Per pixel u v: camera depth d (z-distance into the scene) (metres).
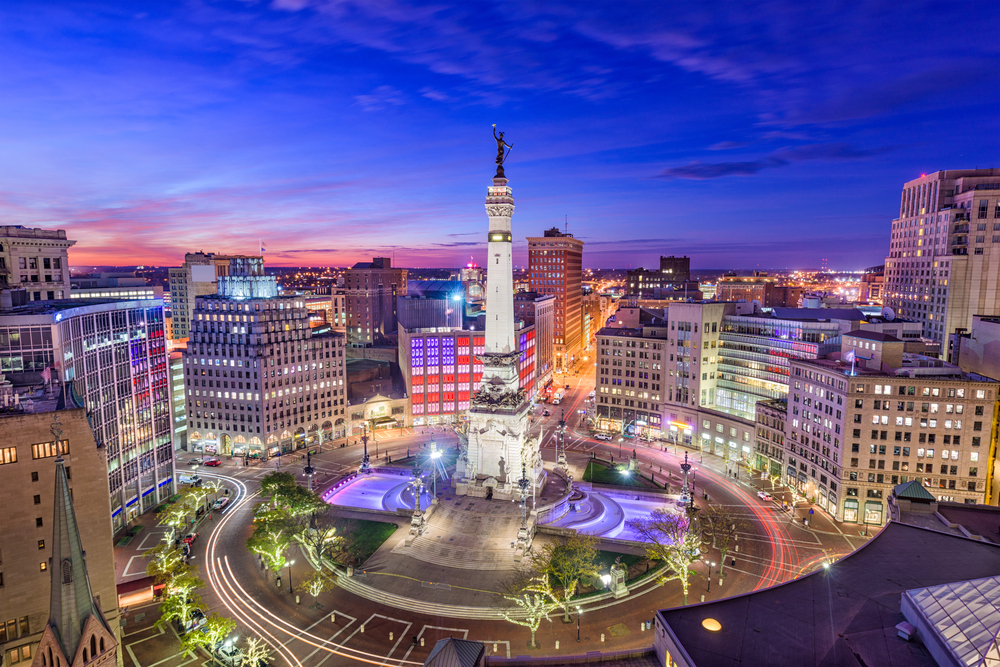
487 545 95.56
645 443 161.62
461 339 181.62
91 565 66.19
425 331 182.25
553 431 174.25
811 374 118.50
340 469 139.25
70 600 50.81
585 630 73.25
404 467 137.62
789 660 45.44
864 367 114.31
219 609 78.62
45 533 63.22
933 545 64.81
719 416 148.88
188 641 63.66
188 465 141.88
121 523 102.56
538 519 105.69
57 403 67.06
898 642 47.03
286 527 86.62
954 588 47.38
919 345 130.00
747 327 152.50
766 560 92.31
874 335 115.50
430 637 72.00
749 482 129.75
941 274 192.38
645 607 78.56
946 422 101.06
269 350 147.50
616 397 173.88
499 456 116.00
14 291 95.06
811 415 118.44
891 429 104.38
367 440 165.62
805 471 120.38
